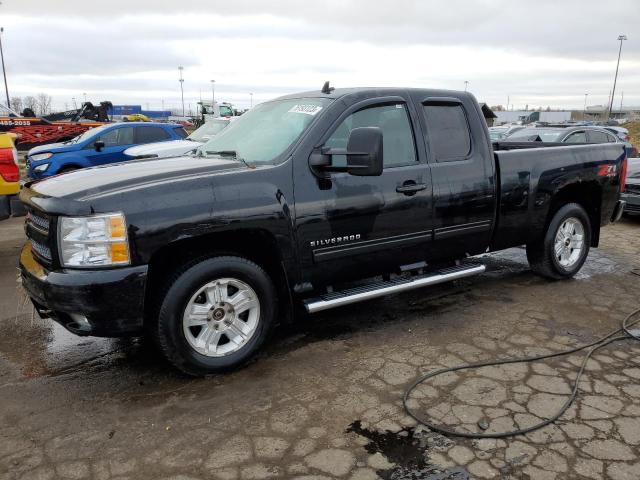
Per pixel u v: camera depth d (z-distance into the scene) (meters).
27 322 4.70
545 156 5.11
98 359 3.96
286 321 3.92
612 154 5.68
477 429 2.98
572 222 5.56
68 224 3.19
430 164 4.35
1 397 3.41
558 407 3.20
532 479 2.58
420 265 4.50
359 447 2.84
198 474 2.64
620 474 2.61
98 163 12.04
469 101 4.70
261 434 2.96
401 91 4.35
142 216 3.22
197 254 3.52
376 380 3.55
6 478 2.62
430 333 4.32
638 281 5.68
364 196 3.98
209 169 3.64
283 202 3.65
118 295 3.19
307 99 4.30
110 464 2.72
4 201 5.68
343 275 4.07
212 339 3.60
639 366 3.72
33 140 16.80
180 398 3.37
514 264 6.36
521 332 4.32
